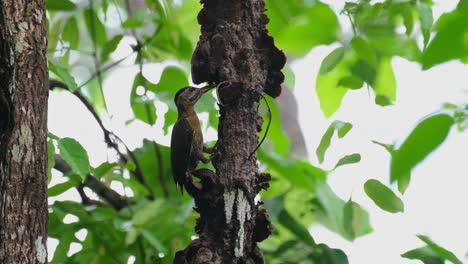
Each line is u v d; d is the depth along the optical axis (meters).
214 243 6.59
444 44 3.64
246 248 6.68
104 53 10.41
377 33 10.34
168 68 10.77
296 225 9.86
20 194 6.43
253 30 7.19
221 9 7.22
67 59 10.66
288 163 10.32
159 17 10.83
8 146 6.45
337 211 9.95
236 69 7.00
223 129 6.89
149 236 9.39
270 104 10.74
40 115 6.66
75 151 8.00
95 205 10.96
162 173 11.55
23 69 6.62
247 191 6.69
